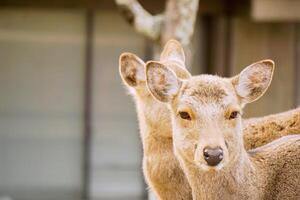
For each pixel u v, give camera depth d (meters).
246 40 16.84
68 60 16.64
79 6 16.41
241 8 16.66
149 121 7.37
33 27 16.55
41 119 16.67
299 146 6.73
